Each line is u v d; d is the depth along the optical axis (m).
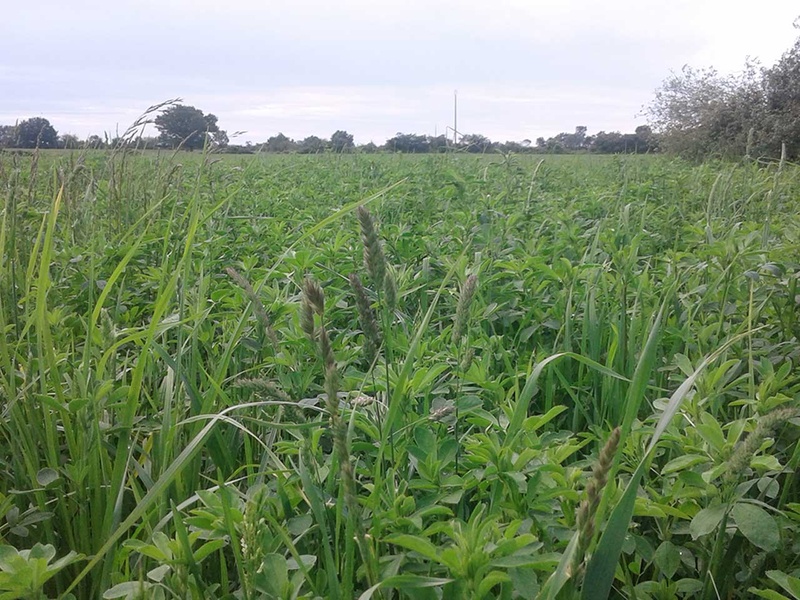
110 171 5.73
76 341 3.65
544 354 3.33
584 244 5.28
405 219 6.68
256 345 3.25
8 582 1.64
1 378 2.73
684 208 7.33
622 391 3.20
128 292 4.21
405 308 4.64
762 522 1.84
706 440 2.03
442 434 2.46
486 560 1.57
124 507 2.62
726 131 19.83
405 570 1.85
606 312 3.90
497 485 2.03
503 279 4.68
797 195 7.93
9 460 2.80
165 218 5.81
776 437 2.76
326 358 1.56
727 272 3.65
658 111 22.38
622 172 10.82
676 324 3.72
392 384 2.41
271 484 2.32
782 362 3.31
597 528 1.73
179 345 2.79
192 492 2.63
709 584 2.09
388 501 2.02
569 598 1.57
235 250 5.30
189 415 3.04
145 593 1.73
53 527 2.54
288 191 8.84
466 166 10.85
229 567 2.39
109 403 2.52
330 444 2.85
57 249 4.82
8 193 3.57
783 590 2.11
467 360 2.41
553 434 2.38
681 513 2.06
